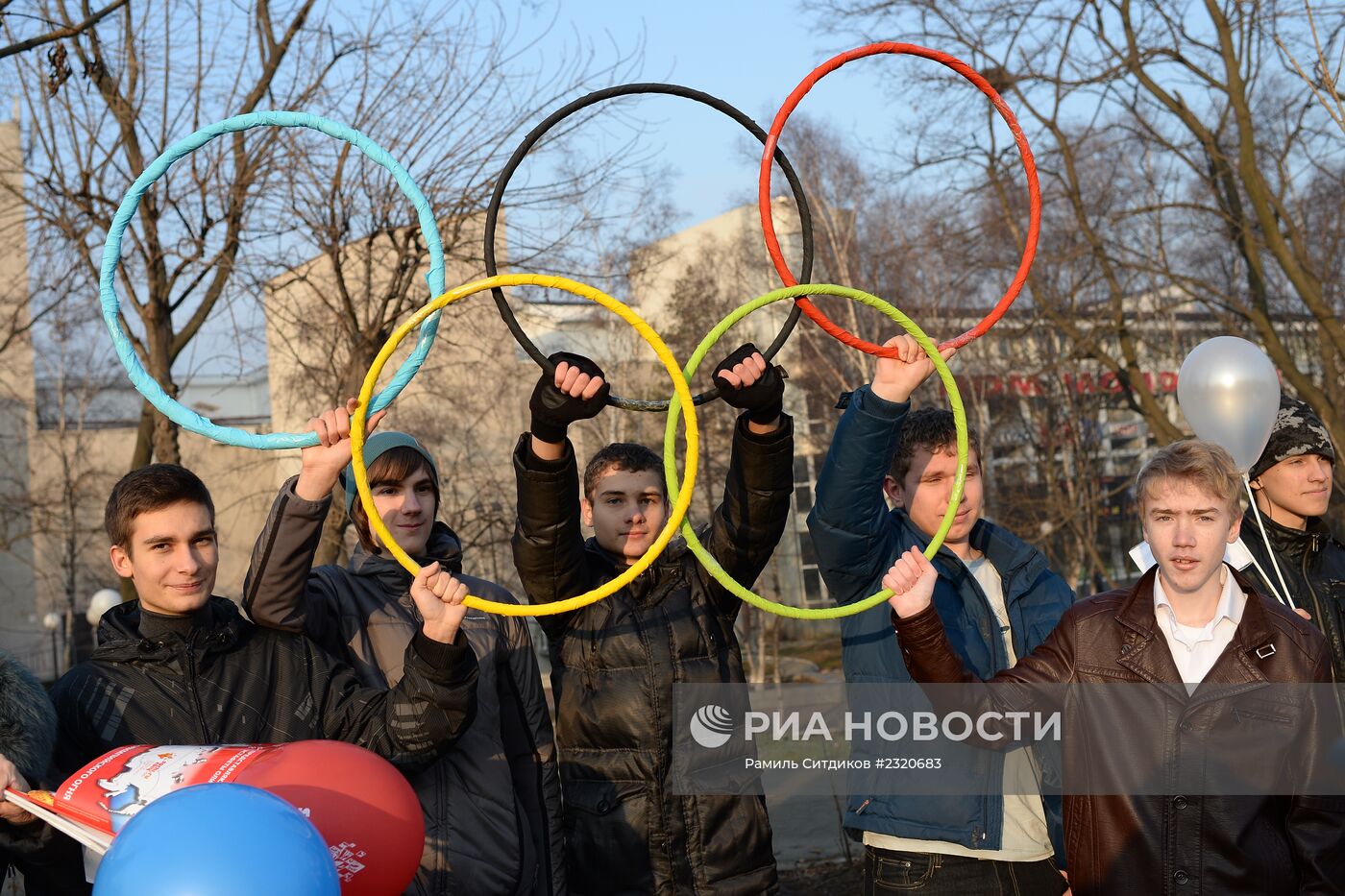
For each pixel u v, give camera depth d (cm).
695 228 2498
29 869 261
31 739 250
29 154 930
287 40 863
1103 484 2131
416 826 251
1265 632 277
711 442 2102
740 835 311
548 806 331
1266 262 1630
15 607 2892
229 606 292
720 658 324
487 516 1266
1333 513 1237
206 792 210
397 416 1547
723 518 320
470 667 277
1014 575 331
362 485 268
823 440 2297
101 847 232
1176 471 274
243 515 2741
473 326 1174
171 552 274
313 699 288
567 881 325
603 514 330
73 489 2525
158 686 276
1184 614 283
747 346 293
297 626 293
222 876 196
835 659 2481
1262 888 270
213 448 2534
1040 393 1873
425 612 271
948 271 1620
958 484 289
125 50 852
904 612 285
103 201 856
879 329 1745
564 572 309
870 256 1734
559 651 323
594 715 313
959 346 300
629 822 308
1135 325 1742
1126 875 276
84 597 2981
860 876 710
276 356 1450
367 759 252
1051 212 1548
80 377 2764
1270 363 375
